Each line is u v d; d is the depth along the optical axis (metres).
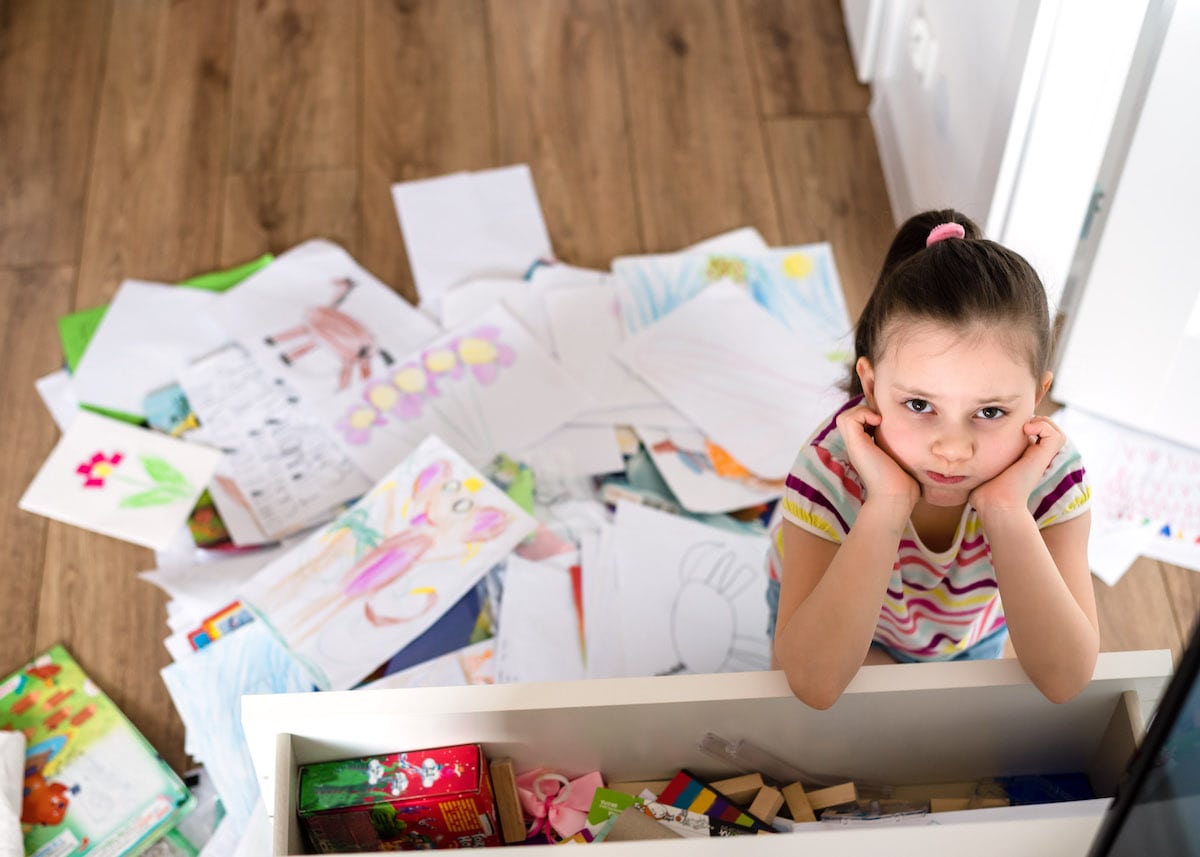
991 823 0.68
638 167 1.90
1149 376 1.48
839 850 0.68
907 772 0.92
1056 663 0.81
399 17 2.08
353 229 1.83
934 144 1.66
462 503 1.45
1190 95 1.20
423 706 0.81
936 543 0.95
